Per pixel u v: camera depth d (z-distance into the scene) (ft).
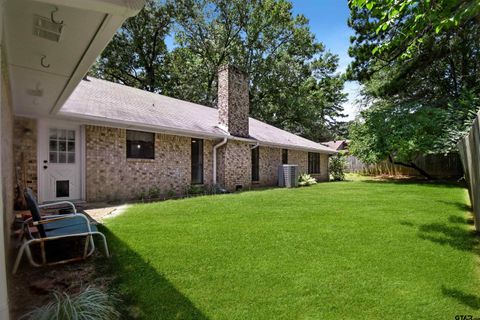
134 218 18.01
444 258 11.93
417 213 20.53
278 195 30.12
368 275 10.25
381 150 50.11
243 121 40.83
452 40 43.19
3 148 9.82
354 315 7.83
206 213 19.92
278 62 81.51
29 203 10.50
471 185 16.97
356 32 46.62
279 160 49.37
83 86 31.27
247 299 8.55
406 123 48.62
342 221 17.97
